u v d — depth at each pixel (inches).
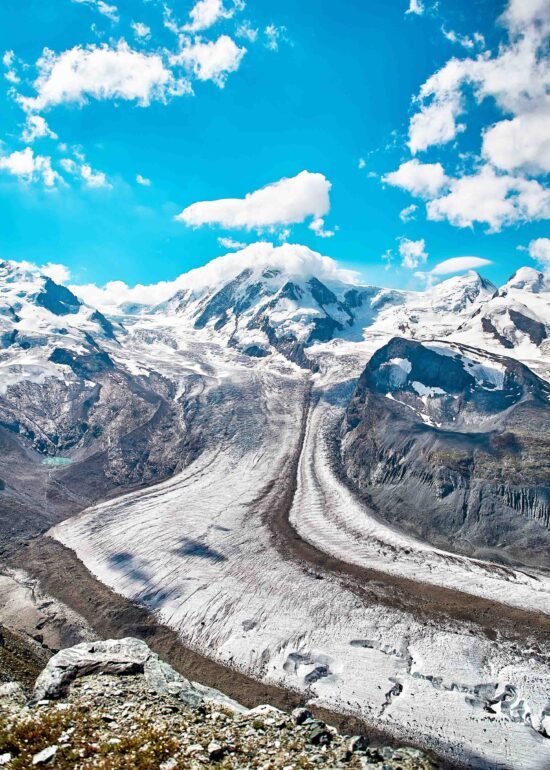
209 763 589.3
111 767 533.3
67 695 788.6
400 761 676.7
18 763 526.6
